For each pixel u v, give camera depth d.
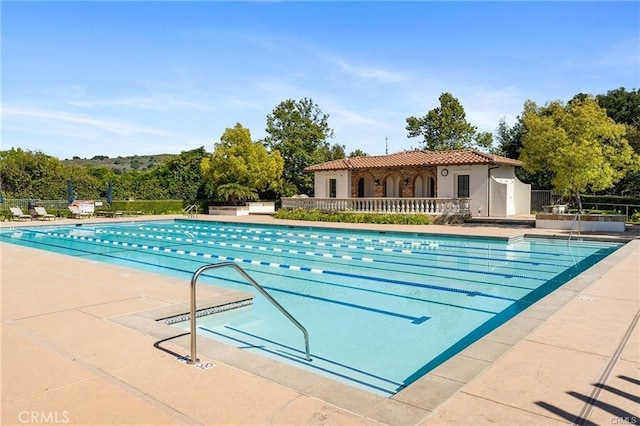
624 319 5.98
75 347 5.02
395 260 13.66
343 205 25.94
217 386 4.02
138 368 4.43
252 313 7.79
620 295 7.29
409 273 11.65
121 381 4.12
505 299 8.95
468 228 19.70
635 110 36.25
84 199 32.56
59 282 8.55
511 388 3.93
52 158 37.22
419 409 3.57
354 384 4.98
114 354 4.81
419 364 5.59
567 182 20.88
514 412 3.50
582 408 3.55
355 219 24.03
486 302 8.71
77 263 10.78
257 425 3.34
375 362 5.63
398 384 4.99
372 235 19.72
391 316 7.74
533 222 20.45
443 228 19.83
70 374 4.29
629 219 23.47
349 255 14.74
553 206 23.11
